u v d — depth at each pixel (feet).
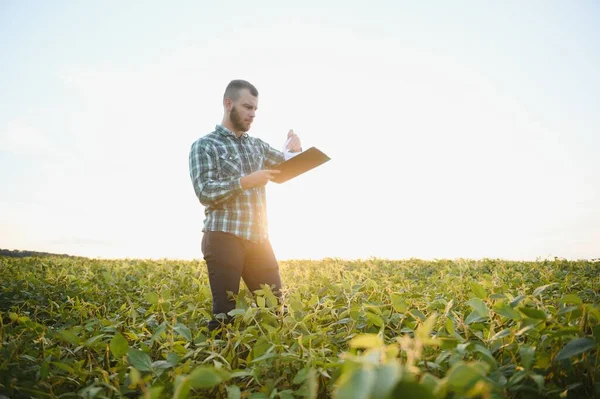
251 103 10.89
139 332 8.47
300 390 4.87
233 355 6.37
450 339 4.98
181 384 2.96
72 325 9.37
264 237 10.89
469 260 22.06
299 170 11.00
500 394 3.85
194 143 10.96
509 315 5.41
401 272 19.08
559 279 13.44
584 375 4.68
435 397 2.20
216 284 10.04
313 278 17.78
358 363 2.49
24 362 6.57
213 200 10.03
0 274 17.30
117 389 5.30
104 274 15.78
